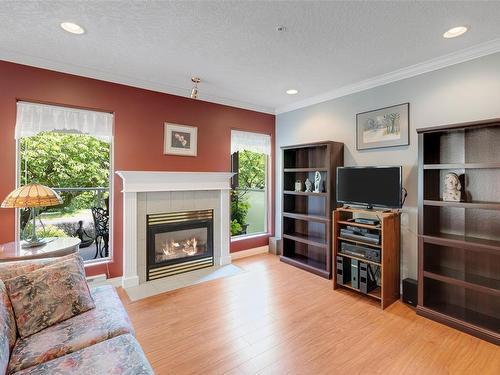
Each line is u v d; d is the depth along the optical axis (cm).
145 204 337
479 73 243
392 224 282
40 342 145
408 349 204
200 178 375
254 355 198
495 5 182
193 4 184
